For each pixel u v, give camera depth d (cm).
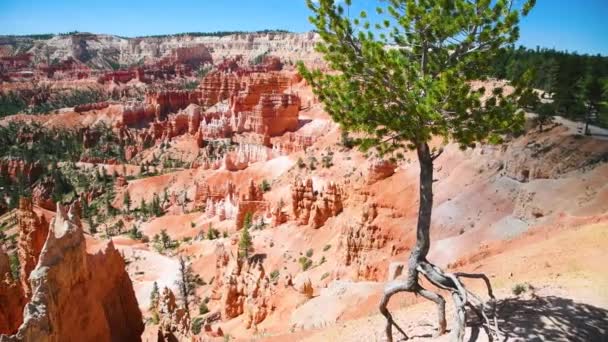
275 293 4597
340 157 11188
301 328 3616
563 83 8850
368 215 6306
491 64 1619
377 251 5772
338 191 7975
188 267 8019
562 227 3544
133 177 17312
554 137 6469
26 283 4019
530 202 5403
